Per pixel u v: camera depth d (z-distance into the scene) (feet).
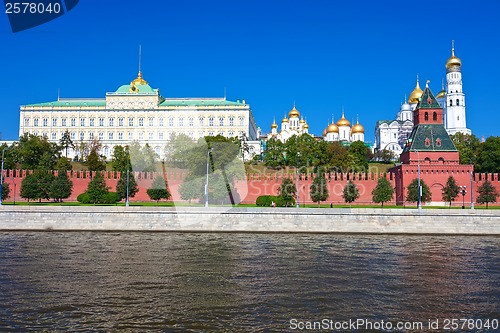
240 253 156.56
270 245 176.45
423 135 324.19
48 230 219.20
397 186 320.29
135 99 612.29
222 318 86.43
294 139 492.13
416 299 100.89
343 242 187.21
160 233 213.25
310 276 121.70
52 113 641.81
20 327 80.12
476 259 148.77
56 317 85.46
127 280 114.32
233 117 615.16
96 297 98.73
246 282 114.11
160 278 117.08
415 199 294.66
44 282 111.24
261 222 217.97
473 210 216.74
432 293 105.91
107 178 319.27
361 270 130.11
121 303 94.73
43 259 141.69
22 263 134.82
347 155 466.70
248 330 80.38
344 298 100.89
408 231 215.72
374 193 297.74
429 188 308.40
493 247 175.52
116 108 618.44
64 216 220.64
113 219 219.82
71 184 309.01
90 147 566.77
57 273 121.49
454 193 299.17
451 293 106.11
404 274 125.29
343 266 135.54
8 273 120.98
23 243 177.06
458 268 134.00
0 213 220.84
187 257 147.43
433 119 328.90
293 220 218.18
